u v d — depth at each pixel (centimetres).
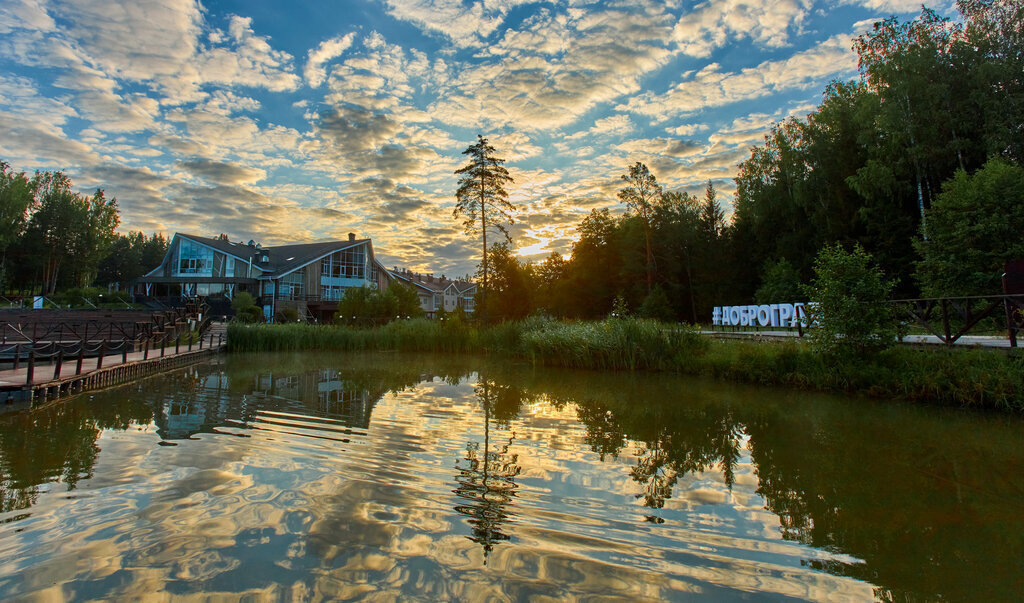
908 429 671
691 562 309
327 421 712
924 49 2117
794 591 278
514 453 552
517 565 301
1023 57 2022
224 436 619
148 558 305
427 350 2217
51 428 663
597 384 1116
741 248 3544
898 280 989
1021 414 752
